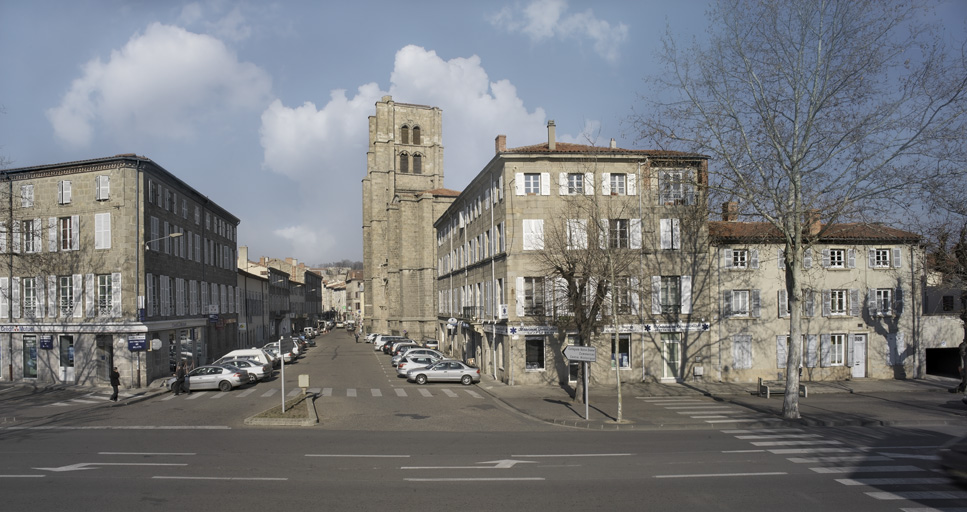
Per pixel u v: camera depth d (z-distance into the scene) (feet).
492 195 110.11
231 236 175.94
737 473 41.96
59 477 40.14
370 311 298.35
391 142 287.69
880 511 33.37
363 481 39.37
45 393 96.17
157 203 115.75
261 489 37.24
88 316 105.91
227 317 168.76
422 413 73.36
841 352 109.19
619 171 100.68
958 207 69.41
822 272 108.88
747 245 104.22
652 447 51.83
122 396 90.58
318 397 88.48
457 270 151.53
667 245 102.63
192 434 58.59
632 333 102.06
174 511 32.73
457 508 33.47
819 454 48.80
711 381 103.65
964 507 34.22
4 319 108.88
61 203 108.47
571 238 85.40
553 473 41.78
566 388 96.73
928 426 65.05
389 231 253.24
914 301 111.55
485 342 120.16
